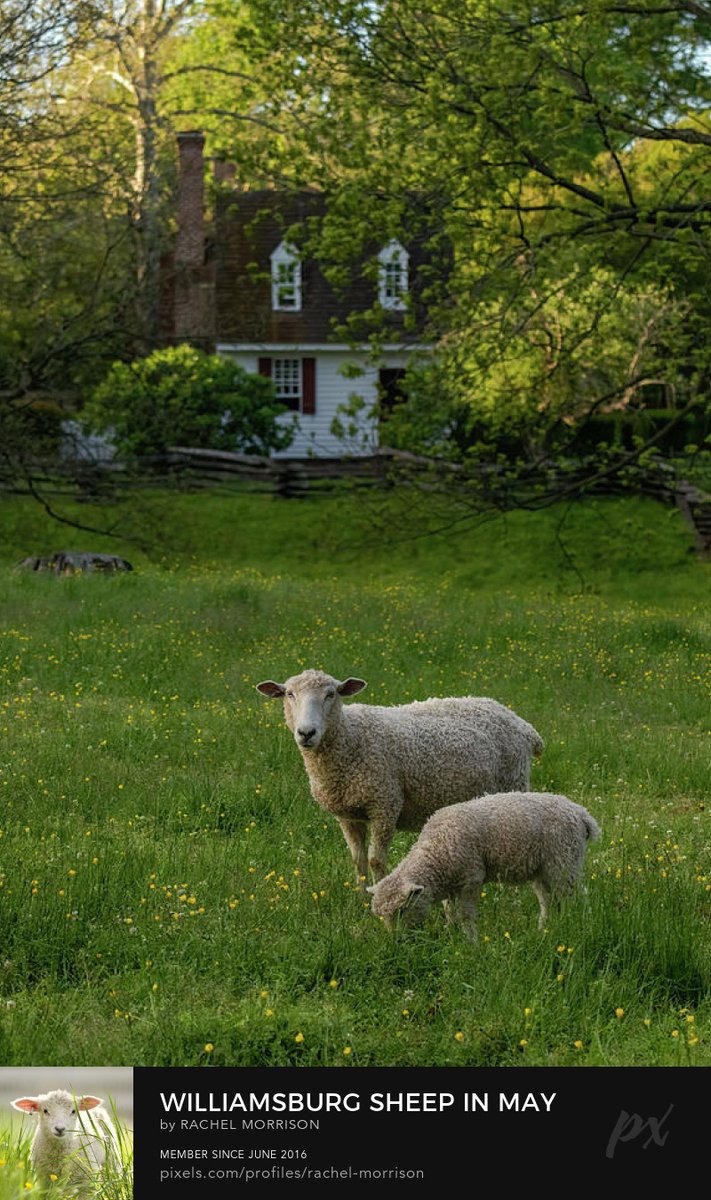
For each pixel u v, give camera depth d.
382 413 24.23
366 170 22.05
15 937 7.52
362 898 8.36
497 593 28.50
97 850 9.22
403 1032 6.41
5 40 24.67
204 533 33.41
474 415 25.88
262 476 36.75
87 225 28.14
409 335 44.31
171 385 37.25
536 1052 6.21
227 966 7.21
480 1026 6.40
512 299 22.25
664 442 37.91
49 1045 6.25
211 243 45.97
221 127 51.78
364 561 32.09
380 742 8.90
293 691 8.78
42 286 27.94
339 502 34.75
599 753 13.09
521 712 14.79
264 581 26.41
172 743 12.88
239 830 10.48
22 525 32.28
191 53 52.66
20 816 10.32
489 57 20.14
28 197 25.41
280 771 12.05
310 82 22.38
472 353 23.16
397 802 8.94
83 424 35.34
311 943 7.46
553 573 30.83
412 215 22.33
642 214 21.19
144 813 10.66
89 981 7.05
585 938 7.30
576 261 22.55
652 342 30.33
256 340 39.06
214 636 18.14
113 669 16.17
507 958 7.11
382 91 22.09
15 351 31.66
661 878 8.59
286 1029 6.35
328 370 44.97
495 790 9.38
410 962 7.19
